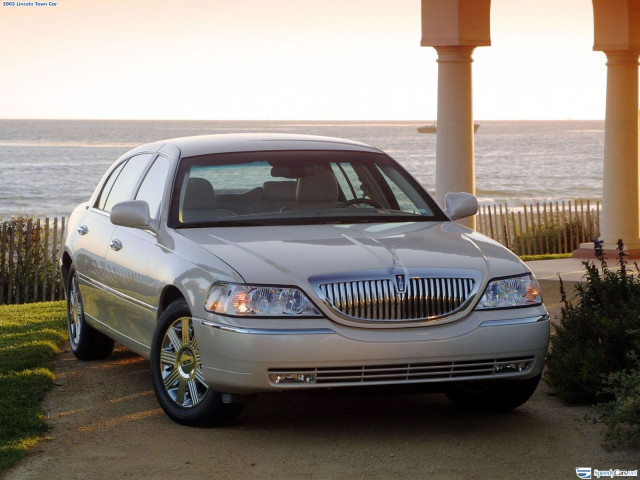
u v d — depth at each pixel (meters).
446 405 5.91
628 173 14.61
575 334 6.14
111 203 7.07
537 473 4.52
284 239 5.33
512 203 50.59
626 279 6.53
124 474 4.57
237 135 6.77
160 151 6.54
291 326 4.75
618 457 4.76
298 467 4.64
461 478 4.46
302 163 6.23
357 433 5.25
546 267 13.79
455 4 11.27
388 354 4.77
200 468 4.64
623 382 4.99
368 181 6.29
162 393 5.51
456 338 4.86
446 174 11.73
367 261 4.99
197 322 4.99
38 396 6.07
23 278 14.87
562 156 103.00
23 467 4.68
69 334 7.75
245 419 5.55
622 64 14.50
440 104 11.73
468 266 5.07
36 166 76.62
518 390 5.46
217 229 5.64
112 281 6.36
